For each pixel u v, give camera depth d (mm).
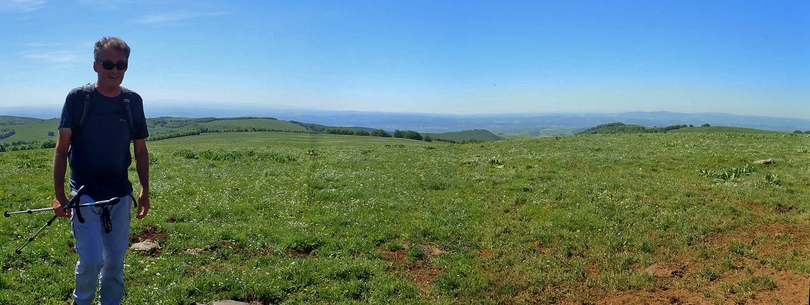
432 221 13938
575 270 10242
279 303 8891
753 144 33469
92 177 6738
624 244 11734
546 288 9555
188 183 19469
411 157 28953
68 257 10523
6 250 10469
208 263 10742
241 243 11922
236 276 9672
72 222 6660
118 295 7457
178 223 13383
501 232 12930
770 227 12852
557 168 22594
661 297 9008
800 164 22719
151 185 18781
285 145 48000
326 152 32969
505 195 16953
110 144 6762
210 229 12758
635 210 14375
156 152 32031
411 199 16562
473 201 16266
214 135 91188
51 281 9273
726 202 15227
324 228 13234
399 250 11930
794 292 8828
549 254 11289
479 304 8992
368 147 39625
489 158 27078
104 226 6773
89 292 6832
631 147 32188
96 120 6641
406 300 9086
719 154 26625
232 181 19969
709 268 10117
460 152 32719
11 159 27453
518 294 9391
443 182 19266
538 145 35750
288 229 13039
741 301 8648
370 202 16078
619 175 20500
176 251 11320
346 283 9602
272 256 11156
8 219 13070
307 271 9992
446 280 9875
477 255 11445
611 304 8867
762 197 15828
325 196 17016
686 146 32062
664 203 15141
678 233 12320
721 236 12227
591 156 26609
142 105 7250
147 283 9406
